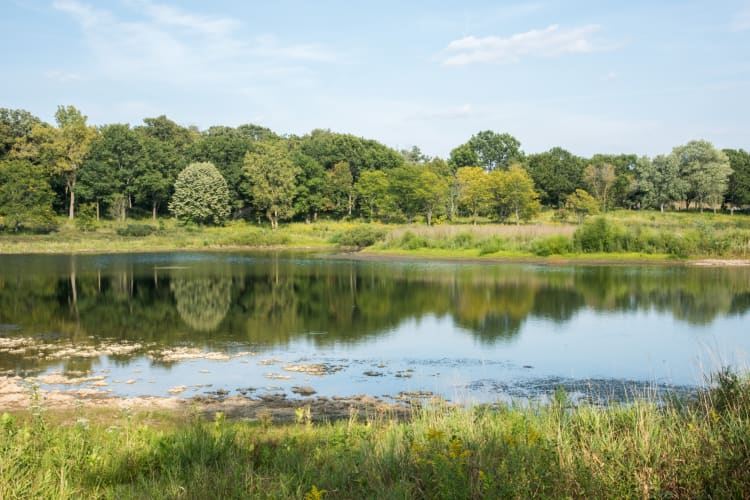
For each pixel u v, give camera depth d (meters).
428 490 6.57
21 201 71.19
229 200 92.06
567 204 89.06
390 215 94.88
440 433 7.60
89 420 11.07
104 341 21.09
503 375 16.72
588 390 15.10
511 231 57.00
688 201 100.62
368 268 46.06
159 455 8.45
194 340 21.34
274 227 89.00
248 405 13.90
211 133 123.94
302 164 95.75
